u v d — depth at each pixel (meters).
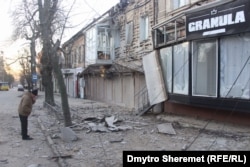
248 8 10.39
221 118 12.60
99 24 27.61
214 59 12.19
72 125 13.72
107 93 28.25
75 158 8.62
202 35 12.39
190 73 13.35
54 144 10.34
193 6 14.48
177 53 14.59
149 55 17.00
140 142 10.51
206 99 12.45
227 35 11.38
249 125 11.29
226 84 11.60
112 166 7.79
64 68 45.69
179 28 15.08
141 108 18.61
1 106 27.59
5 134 12.71
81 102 29.28
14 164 8.28
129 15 23.05
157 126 13.00
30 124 15.73
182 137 11.12
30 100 11.62
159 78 16.00
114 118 15.09
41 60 24.36
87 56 32.75
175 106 16.09
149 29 19.55
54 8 14.10
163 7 17.64
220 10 11.47
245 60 10.86
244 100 10.76
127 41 23.47
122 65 23.33
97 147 9.89
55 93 50.91
